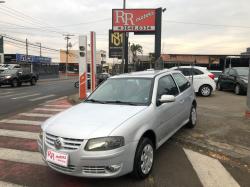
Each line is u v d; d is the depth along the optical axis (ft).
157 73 22.11
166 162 19.56
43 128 16.85
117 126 15.46
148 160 17.20
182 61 133.69
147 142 17.01
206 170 18.25
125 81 21.25
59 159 15.21
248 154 20.56
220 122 29.71
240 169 18.44
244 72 59.47
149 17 66.33
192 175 17.51
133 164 15.90
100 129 15.23
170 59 139.85
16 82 101.04
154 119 18.13
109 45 116.16
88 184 16.43
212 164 19.21
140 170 16.31
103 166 14.80
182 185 16.22
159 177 17.24
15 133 28.09
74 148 14.98
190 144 23.03
